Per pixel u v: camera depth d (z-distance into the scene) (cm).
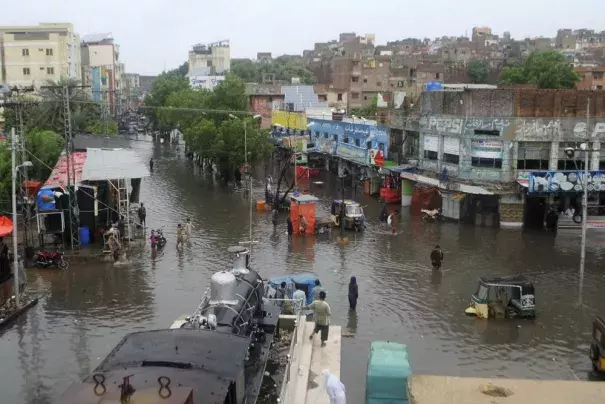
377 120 5734
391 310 2500
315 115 7156
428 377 802
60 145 4938
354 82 9331
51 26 9312
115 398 980
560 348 2128
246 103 7275
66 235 3512
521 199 4047
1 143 4216
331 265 3177
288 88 8562
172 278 2931
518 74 7619
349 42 17188
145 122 12875
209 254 3381
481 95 4075
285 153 6900
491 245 3619
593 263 3241
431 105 4531
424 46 17038
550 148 4028
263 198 5159
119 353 1241
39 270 3055
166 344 1277
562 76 7412
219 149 5831
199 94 8288
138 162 3822
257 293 1878
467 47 14625
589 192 4031
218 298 1664
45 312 2467
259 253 3409
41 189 3534
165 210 4647
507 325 2341
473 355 2062
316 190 5634
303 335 1983
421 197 4688
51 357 2022
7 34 8544
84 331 2261
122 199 3941
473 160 4159
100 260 3231
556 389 765
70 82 6406
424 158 4625
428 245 3622
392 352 1620
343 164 6159
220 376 1141
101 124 6662
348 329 2288
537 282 2903
